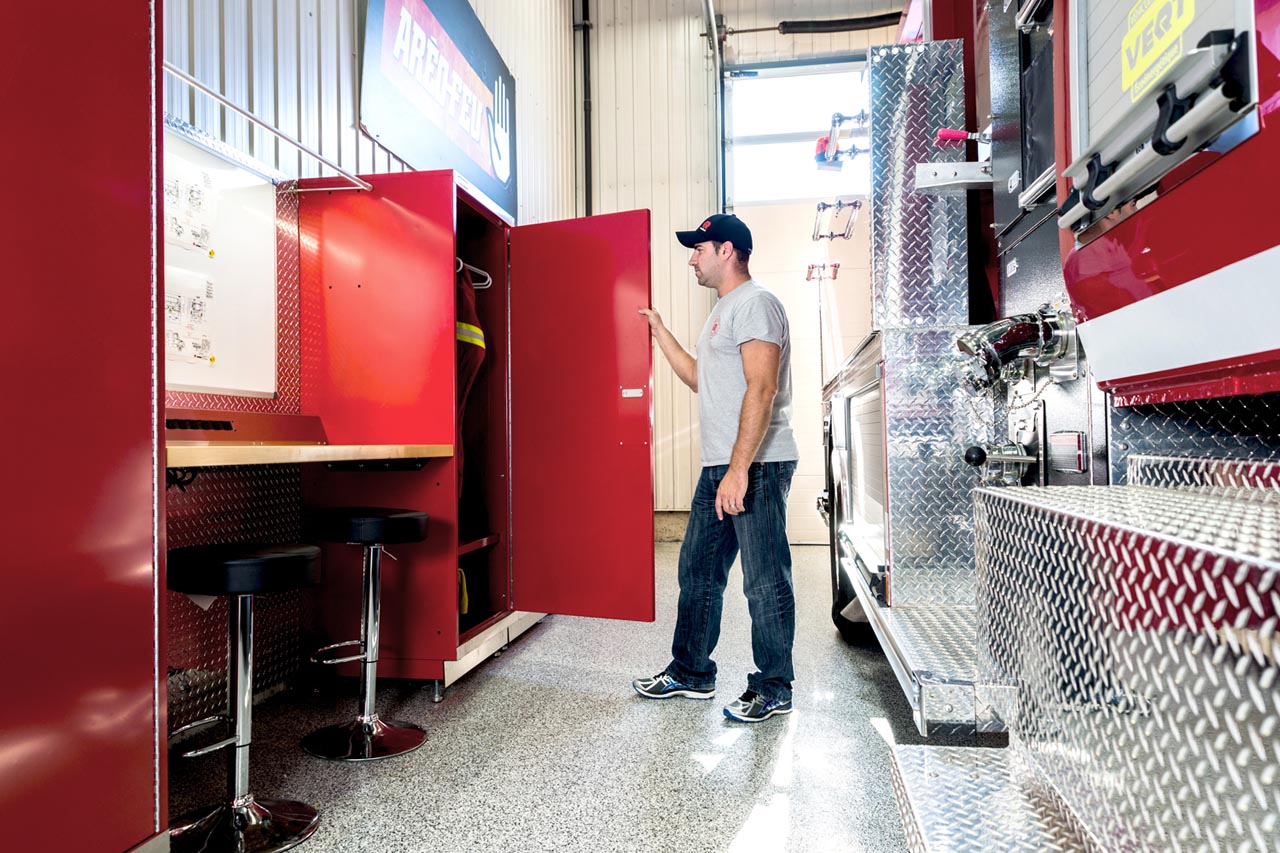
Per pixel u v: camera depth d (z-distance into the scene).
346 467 2.63
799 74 6.80
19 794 1.03
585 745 2.12
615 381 3.06
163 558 1.29
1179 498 0.99
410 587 2.56
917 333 2.31
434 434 2.56
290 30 2.85
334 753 2.03
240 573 1.51
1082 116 1.16
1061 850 0.85
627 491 3.03
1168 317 1.04
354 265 2.65
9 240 1.03
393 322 2.61
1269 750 0.50
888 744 2.10
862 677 2.74
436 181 2.57
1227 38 0.78
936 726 1.52
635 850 1.54
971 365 1.96
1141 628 0.67
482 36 4.77
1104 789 0.77
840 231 3.33
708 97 6.86
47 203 1.09
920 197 2.47
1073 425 1.64
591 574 3.07
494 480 3.23
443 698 2.55
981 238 2.70
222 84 2.45
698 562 2.50
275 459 1.72
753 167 6.91
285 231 2.64
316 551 1.66
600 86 7.04
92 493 1.15
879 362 2.35
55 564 1.09
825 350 3.97
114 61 1.21
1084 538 0.79
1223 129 0.81
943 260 2.46
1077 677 0.83
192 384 2.23
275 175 2.60
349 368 2.64
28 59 1.07
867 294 2.66
